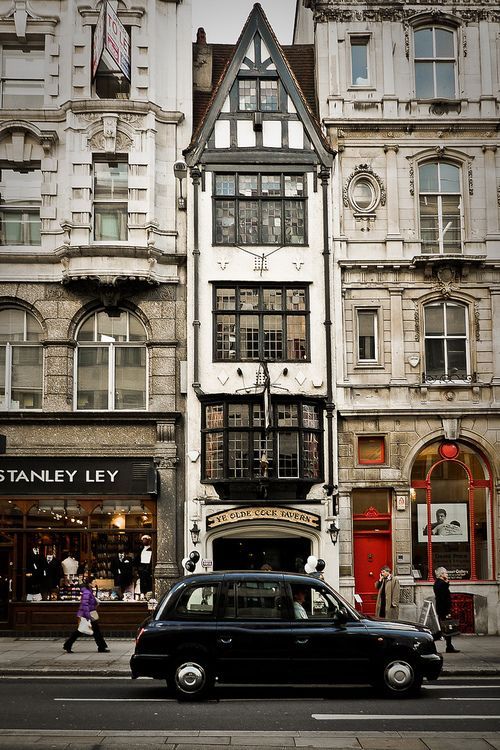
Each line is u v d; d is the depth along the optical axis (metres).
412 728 12.45
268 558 26.67
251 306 27.20
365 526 26.78
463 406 26.88
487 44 28.45
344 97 28.16
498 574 26.38
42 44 28.12
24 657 21.02
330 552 25.98
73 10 27.88
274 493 26.25
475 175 27.94
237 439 26.38
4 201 27.72
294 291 27.39
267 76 28.30
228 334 27.08
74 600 25.98
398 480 26.56
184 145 28.06
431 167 28.16
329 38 28.48
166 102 28.14
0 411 26.47
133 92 27.66
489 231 27.64
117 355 27.45
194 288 26.95
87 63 27.73
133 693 15.69
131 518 26.42
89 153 27.23
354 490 26.77
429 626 21.53
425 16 28.53
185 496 26.53
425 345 27.45
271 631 14.87
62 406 26.69
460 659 20.42
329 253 27.30
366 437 26.97
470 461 27.09
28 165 27.84
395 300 27.31
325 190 27.52
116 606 25.92
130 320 27.56
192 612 15.06
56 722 12.87
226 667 14.71
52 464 26.47
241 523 26.02
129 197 27.19
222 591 15.21
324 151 27.73
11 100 27.92
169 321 27.22
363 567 26.58
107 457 26.52
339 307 27.22
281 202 27.69
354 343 27.19
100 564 26.23
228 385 26.70
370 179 27.89
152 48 27.94
